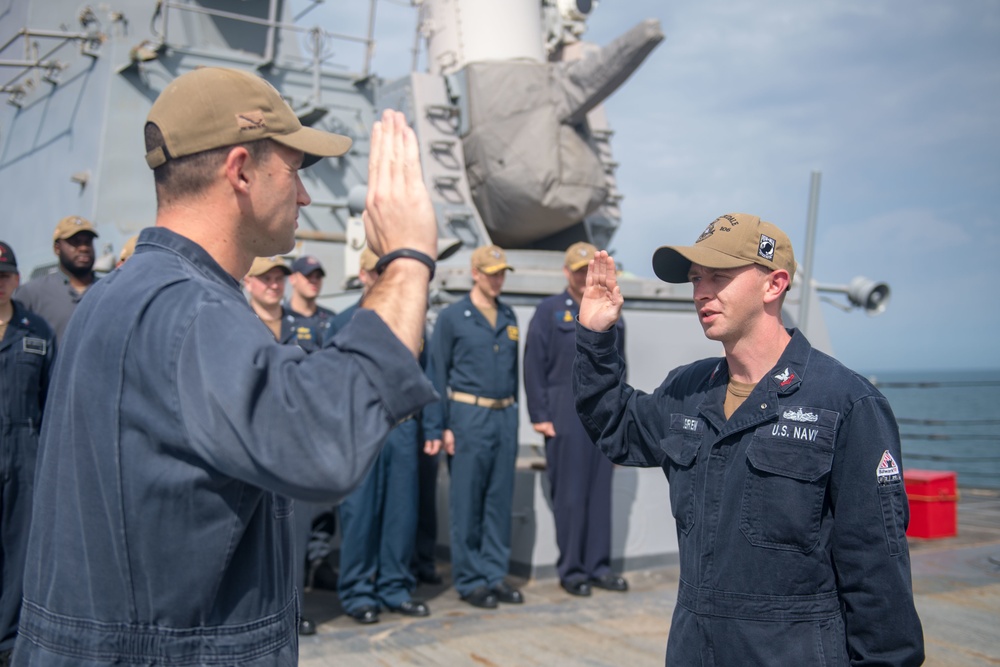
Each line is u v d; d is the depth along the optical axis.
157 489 1.29
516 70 6.15
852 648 1.89
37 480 1.43
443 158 6.20
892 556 1.84
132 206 6.87
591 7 7.27
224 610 1.35
